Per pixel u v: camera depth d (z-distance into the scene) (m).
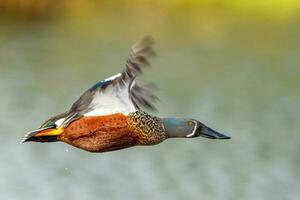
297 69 24.69
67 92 21.33
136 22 31.70
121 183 14.32
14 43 27.22
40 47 26.75
